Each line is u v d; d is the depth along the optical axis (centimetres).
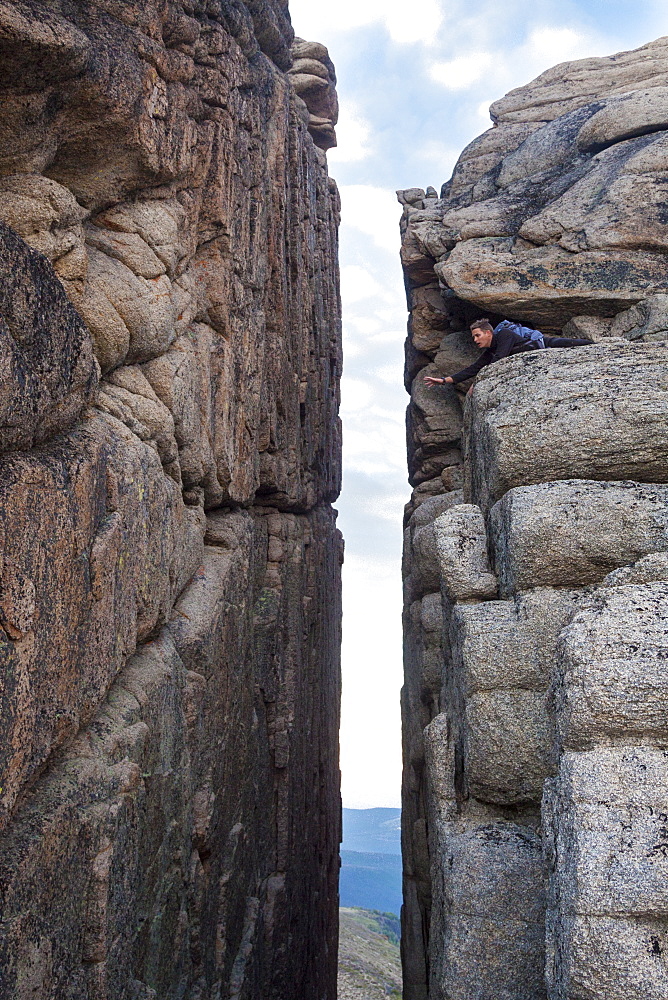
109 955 562
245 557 1078
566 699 476
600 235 1010
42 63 608
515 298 1012
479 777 615
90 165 722
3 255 471
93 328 691
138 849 629
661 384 661
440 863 630
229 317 997
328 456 1898
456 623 657
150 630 736
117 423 679
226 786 979
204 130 956
